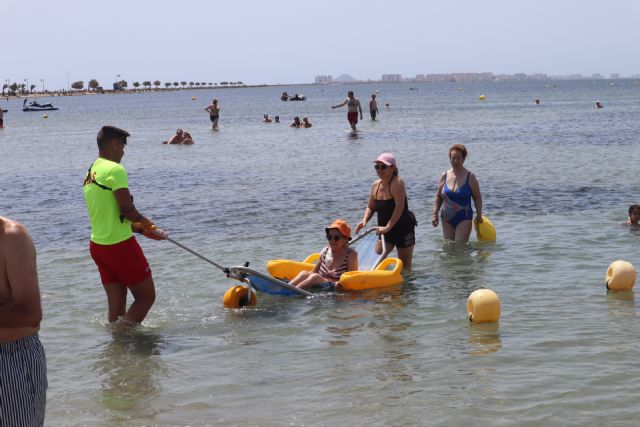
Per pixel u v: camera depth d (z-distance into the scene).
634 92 125.75
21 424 4.04
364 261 10.63
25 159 28.22
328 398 6.00
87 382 6.52
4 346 4.01
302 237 12.57
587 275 9.66
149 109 98.19
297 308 8.73
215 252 11.59
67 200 17.36
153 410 5.89
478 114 58.34
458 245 11.75
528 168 21.30
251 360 6.98
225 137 38.38
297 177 20.48
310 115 64.75
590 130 36.69
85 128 53.03
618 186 17.23
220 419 5.68
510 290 9.11
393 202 10.56
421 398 5.92
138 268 7.85
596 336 7.25
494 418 5.51
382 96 139.00
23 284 3.94
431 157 25.19
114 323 8.02
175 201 16.78
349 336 7.60
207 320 8.30
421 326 7.85
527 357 6.74
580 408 5.64
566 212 14.12
